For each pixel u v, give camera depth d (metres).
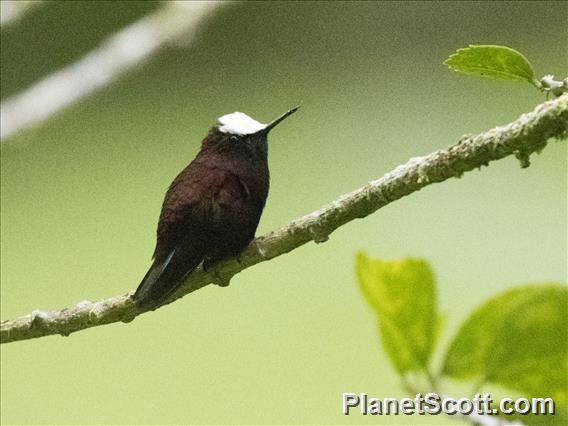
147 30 8.69
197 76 18.38
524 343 3.61
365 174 15.79
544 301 3.60
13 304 14.31
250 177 6.20
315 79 18.62
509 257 13.07
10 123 8.27
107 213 15.72
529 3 18.31
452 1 18.66
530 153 3.90
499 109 16.27
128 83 17.78
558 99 3.79
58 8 16.92
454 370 3.70
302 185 15.72
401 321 3.75
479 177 14.32
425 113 16.84
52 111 8.38
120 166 16.77
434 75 18.00
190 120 17.91
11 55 17.14
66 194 16.11
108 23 17.20
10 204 15.98
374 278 3.74
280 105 18.11
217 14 8.82
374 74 18.38
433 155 4.20
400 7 19.00
